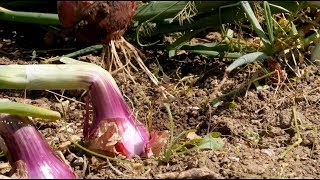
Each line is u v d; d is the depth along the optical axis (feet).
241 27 2.78
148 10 2.58
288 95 2.45
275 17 2.82
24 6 2.86
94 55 2.73
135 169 2.04
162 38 2.81
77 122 2.39
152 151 2.12
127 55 2.46
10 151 2.03
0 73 2.12
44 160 2.01
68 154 2.16
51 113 2.08
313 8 2.72
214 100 2.42
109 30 2.19
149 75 2.47
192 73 2.65
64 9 2.13
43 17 2.70
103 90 2.12
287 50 2.62
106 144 2.07
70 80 2.14
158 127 2.35
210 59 2.72
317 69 2.60
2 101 2.09
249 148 2.18
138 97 2.48
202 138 2.19
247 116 2.36
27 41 2.92
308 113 2.35
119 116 2.11
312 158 2.11
